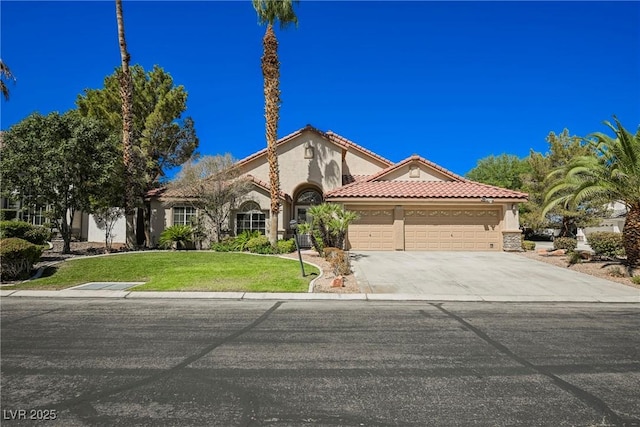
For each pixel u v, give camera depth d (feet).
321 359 18.57
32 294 35.70
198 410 13.39
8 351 19.61
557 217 92.68
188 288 37.63
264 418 12.87
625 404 13.97
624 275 45.29
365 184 78.69
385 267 51.37
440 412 13.32
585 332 23.68
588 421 12.75
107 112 87.25
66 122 59.82
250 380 15.99
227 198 71.82
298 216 88.33
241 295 35.19
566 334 23.20
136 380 15.97
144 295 35.17
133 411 13.32
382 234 73.77
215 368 17.35
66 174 59.16
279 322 25.85
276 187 65.31
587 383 15.81
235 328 24.25
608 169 48.52
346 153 91.91
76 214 85.25
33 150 57.16
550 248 88.69
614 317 28.04
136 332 23.24
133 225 69.15
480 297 35.47
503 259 59.36
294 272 45.34
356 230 73.77
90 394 14.64
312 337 22.27
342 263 45.73
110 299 34.17
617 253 56.44
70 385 15.46
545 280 43.47
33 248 43.14
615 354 19.48
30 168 56.18
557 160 90.58
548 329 24.36
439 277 44.73
